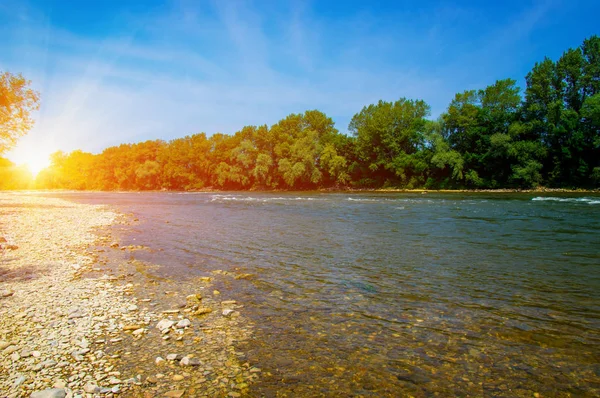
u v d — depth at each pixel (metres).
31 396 4.28
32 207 40.34
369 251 12.84
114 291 8.85
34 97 24.14
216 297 8.36
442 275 9.55
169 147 118.12
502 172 58.47
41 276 10.30
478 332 6.14
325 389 4.56
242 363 5.27
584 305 7.16
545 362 5.12
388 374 4.91
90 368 5.09
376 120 73.31
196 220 24.36
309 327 6.55
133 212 32.09
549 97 55.38
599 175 47.50
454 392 4.45
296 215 26.05
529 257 11.12
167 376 4.89
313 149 80.44
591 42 54.41
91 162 137.75
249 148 91.31
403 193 56.25
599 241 13.20
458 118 64.44
